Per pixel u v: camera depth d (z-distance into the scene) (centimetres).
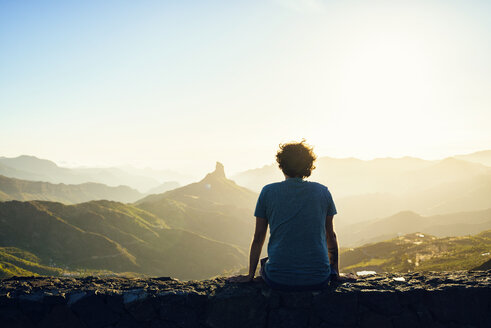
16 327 338
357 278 418
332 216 377
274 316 355
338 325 355
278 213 354
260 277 397
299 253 348
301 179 369
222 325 354
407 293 365
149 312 351
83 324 347
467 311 365
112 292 358
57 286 376
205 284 386
